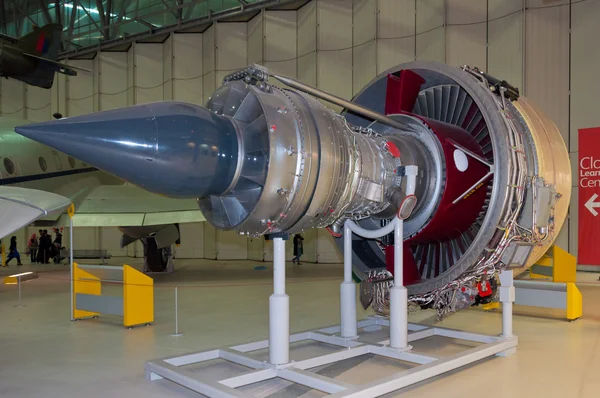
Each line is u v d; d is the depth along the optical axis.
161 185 3.09
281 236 3.70
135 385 3.96
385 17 14.62
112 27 20.08
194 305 8.01
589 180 6.80
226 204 3.43
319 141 3.40
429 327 5.20
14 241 16.55
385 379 3.53
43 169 11.06
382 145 4.10
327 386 3.46
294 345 5.21
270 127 3.15
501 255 4.31
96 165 2.98
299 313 7.20
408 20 14.28
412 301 4.63
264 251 17.61
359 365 4.48
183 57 19.36
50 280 11.81
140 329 6.15
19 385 3.97
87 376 4.20
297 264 15.62
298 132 3.30
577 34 11.97
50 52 16.27
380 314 5.60
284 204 3.26
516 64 12.72
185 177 3.08
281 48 16.89
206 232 19.20
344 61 15.60
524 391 3.70
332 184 3.48
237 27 18.06
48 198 3.30
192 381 3.57
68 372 4.32
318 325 6.34
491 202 4.01
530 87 12.58
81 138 2.84
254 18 17.56
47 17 22.36
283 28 16.84
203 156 3.09
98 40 21.80
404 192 4.14
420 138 4.49
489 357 4.68
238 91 3.46
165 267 13.41
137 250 20.72
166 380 4.09
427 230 4.38
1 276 12.78
